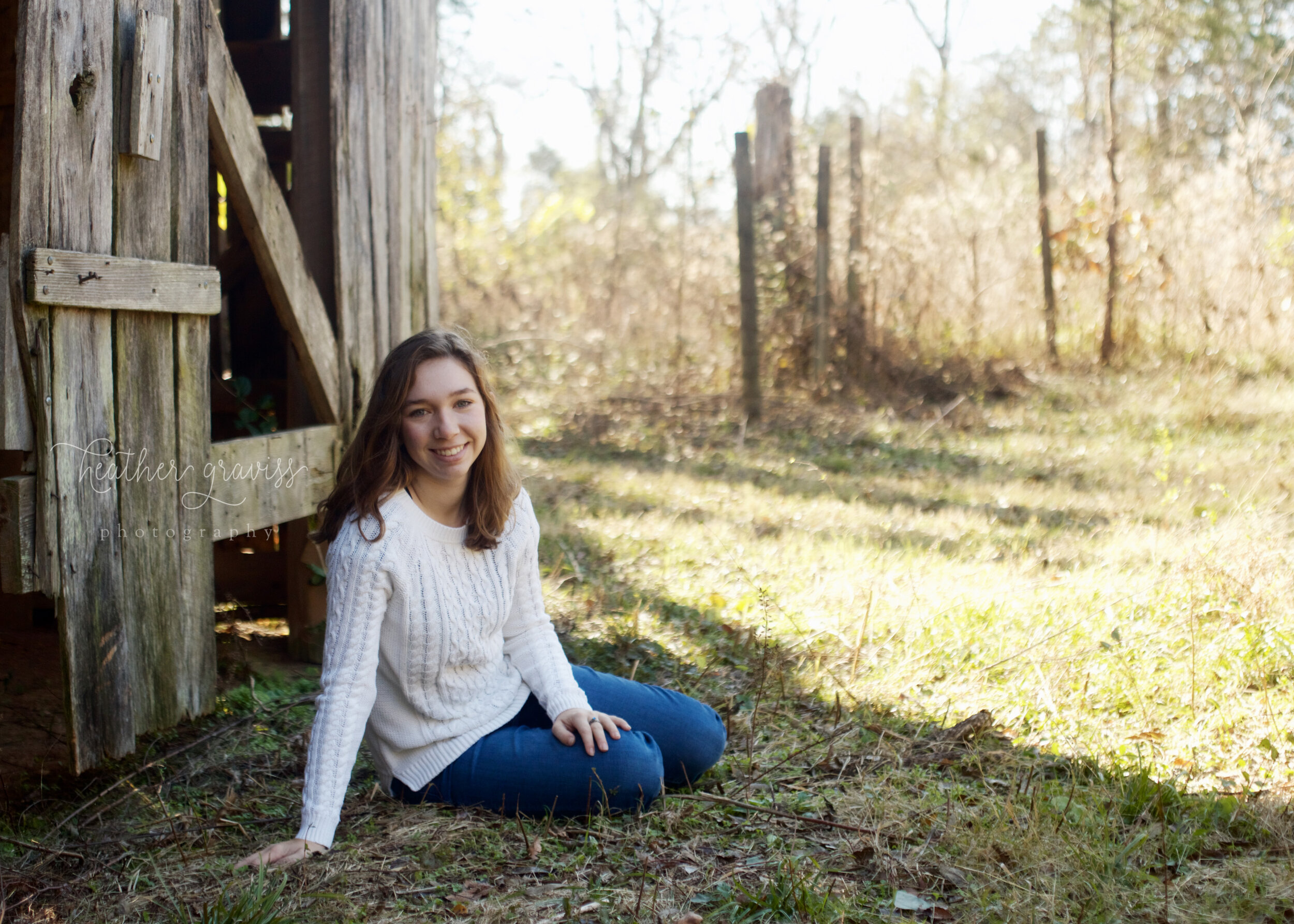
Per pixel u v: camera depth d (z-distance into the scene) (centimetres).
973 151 1684
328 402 419
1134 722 337
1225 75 1792
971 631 423
